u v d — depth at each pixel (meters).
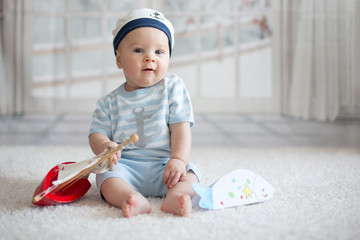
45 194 0.88
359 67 2.47
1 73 2.51
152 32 1.09
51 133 2.50
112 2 2.58
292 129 2.53
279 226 0.79
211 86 2.62
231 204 0.93
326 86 2.50
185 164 1.00
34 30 2.54
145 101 1.11
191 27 2.59
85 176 1.03
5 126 2.48
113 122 1.12
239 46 2.61
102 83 2.60
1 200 1.01
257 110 2.61
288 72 2.58
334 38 2.48
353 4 2.47
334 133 2.49
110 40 2.60
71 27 2.58
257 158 1.78
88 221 0.83
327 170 1.43
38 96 2.55
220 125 2.56
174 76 1.17
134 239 0.72
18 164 1.55
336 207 0.93
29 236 0.74
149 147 1.07
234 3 2.60
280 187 1.15
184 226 0.79
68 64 2.58
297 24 2.55
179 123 1.08
